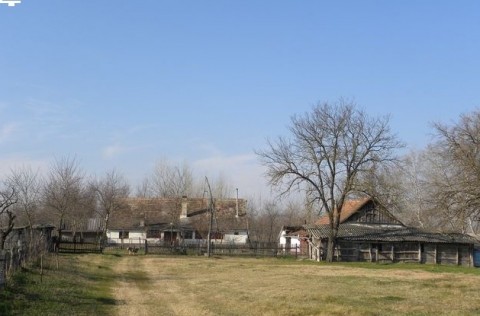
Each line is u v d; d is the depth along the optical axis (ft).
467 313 67.67
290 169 202.80
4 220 142.51
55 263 114.52
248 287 95.71
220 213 301.02
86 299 70.23
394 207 221.66
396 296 84.12
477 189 158.81
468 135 166.40
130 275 118.21
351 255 209.77
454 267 185.06
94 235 269.85
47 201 226.38
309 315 64.34
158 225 286.05
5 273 66.59
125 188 326.85
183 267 146.82
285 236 282.77
